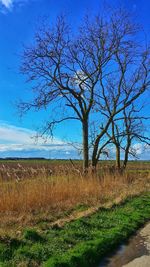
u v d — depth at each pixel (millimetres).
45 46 28844
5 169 15211
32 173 15789
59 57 29016
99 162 30875
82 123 30469
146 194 19031
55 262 7367
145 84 31031
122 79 31047
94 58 30047
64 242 8969
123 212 13273
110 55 30188
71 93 29578
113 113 30734
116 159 33344
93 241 9062
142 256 8562
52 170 17328
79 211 13375
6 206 12883
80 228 10430
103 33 29922
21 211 12688
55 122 29875
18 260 7582
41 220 11594
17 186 14570
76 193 15844
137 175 26953
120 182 20906
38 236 9094
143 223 12047
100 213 12992
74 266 7469
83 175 18797
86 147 30297
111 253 8820
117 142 32781
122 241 9805
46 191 14680
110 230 10391
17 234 9148
